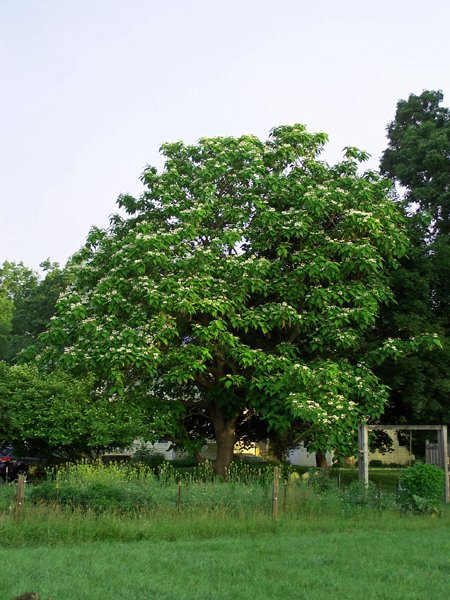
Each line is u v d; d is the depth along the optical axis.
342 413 16.80
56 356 18.80
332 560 9.88
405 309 20.16
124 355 16.09
